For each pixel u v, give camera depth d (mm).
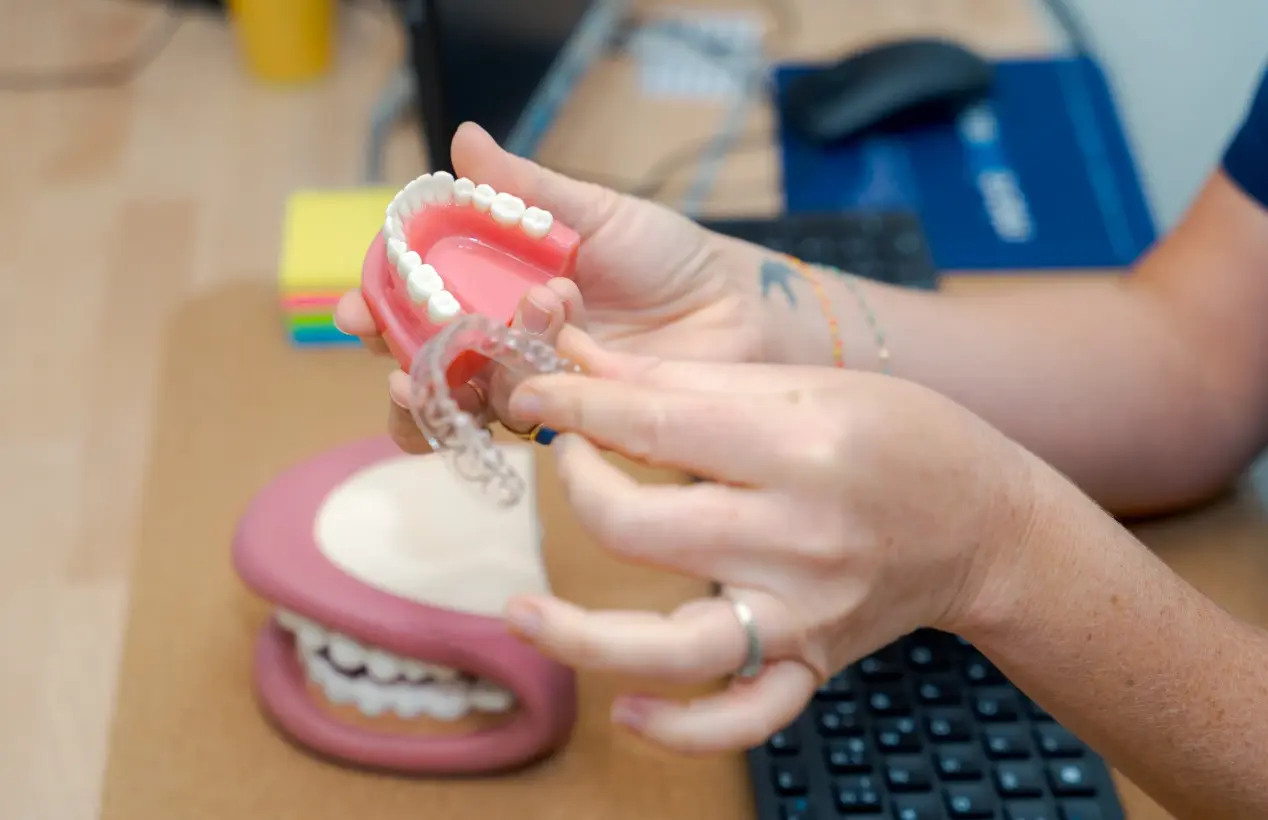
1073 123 986
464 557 685
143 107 965
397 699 680
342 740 672
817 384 583
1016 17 1080
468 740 671
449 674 677
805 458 558
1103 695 620
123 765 675
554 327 607
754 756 672
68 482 773
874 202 927
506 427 620
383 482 707
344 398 805
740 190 932
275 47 969
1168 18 1023
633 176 936
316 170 930
